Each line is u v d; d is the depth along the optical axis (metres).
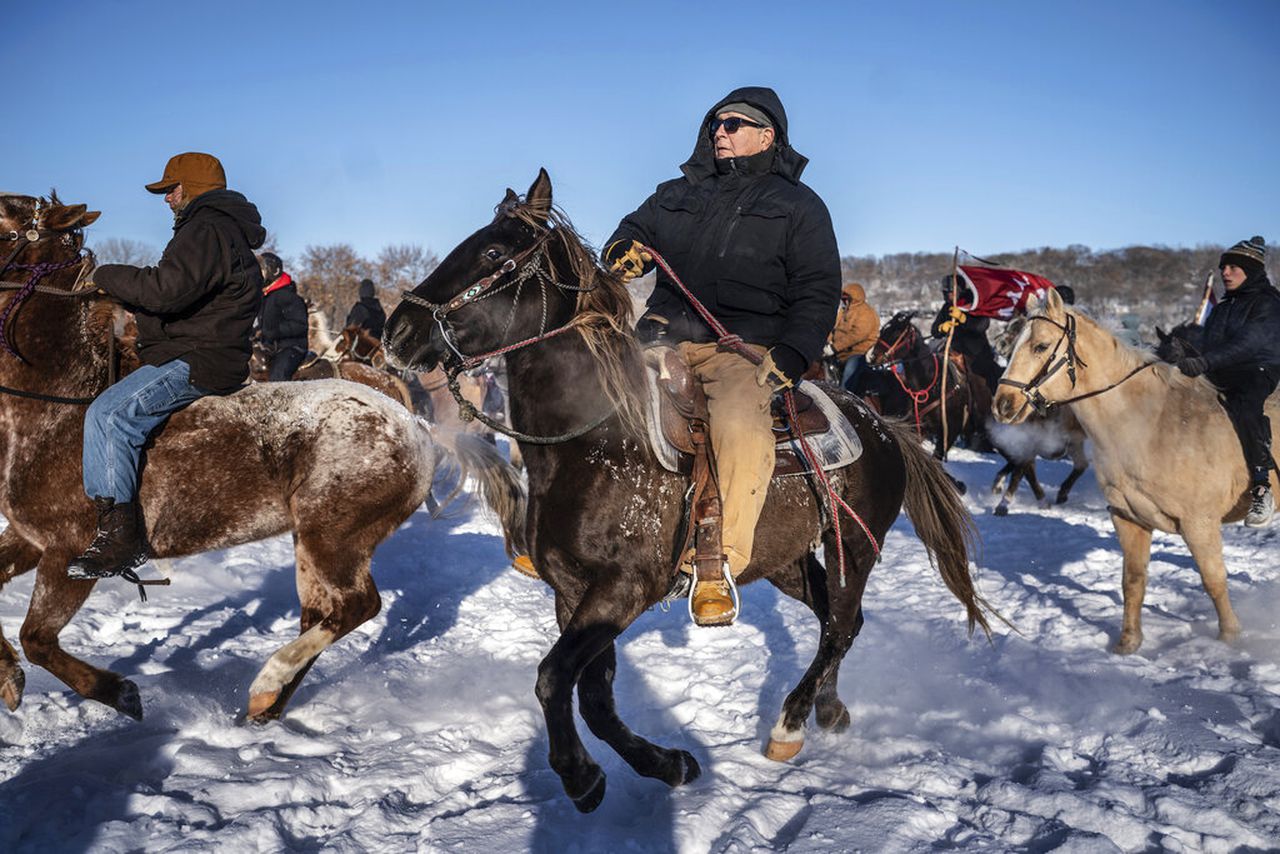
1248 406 5.88
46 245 4.41
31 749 4.07
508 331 3.78
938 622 6.59
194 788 3.74
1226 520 6.16
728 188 4.19
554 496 3.80
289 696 4.60
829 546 4.56
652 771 3.85
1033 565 8.24
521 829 3.50
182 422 4.45
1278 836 3.54
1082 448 11.29
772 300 4.14
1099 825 3.58
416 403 12.22
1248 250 6.04
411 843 3.43
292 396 4.68
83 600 4.37
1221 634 5.88
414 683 5.22
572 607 3.92
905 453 5.04
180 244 4.20
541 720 4.63
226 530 4.61
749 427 3.88
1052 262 85.88
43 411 4.29
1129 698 4.95
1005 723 4.63
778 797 3.84
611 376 3.77
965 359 12.77
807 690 4.36
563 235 3.86
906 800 3.73
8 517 4.34
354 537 4.65
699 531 3.85
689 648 5.96
